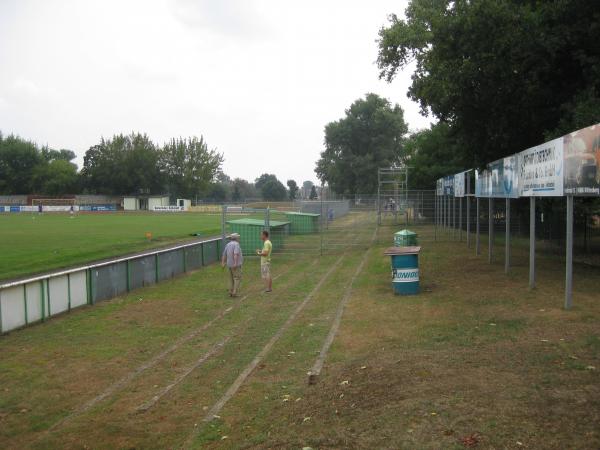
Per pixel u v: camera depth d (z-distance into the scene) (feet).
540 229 93.35
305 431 19.81
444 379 23.20
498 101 55.06
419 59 60.90
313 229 115.96
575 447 16.56
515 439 17.28
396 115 304.09
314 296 51.44
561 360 24.88
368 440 18.16
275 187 438.81
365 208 124.77
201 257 75.46
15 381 29.17
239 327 39.93
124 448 20.93
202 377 28.91
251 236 85.76
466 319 35.50
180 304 49.01
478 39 51.31
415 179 148.66
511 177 49.70
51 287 43.55
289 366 29.58
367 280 58.95
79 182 367.45
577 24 49.70
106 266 51.37
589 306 36.29
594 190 31.76
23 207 296.71
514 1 55.93
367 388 23.30
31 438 22.27
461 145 69.77
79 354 33.88
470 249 82.43
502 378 22.79
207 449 20.12
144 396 26.48
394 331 34.58
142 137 362.53
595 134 31.40
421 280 54.49
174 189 382.63
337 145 314.55
